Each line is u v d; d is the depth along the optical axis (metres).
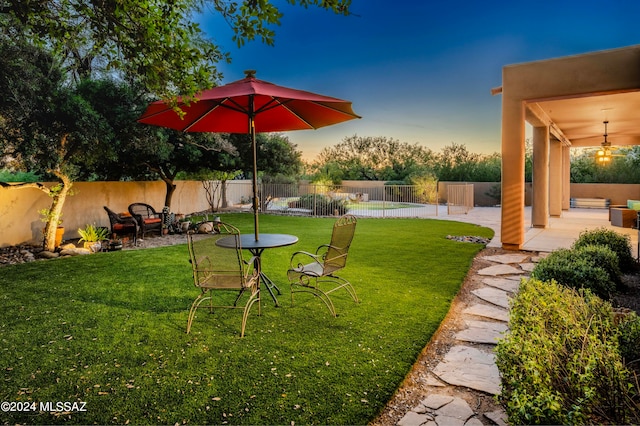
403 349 3.02
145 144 9.11
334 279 5.23
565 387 1.67
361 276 5.39
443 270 5.75
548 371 1.68
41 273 5.63
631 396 1.87
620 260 5.54
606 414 1.63
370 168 29.55
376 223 12.74
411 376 2.67
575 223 11.55
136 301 4.29
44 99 6.68
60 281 5.17
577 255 4.47
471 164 23.50
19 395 2.40
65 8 2.84
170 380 2.58
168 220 10.40
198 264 3.71
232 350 3.03
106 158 9.38
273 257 6.89
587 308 2.47
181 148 11.73
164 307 4.09
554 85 6.88
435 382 2.59
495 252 7.29
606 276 3.96
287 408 2.24
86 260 6.59
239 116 5.29
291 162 16.75
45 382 2.56
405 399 2.38
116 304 4.19
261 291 4.69
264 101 4.86
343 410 2.23
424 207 18.83
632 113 9.30
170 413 2.21
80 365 2.79
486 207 20.30
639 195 16.86
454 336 3.37
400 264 6.19
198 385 2.51
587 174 19.11
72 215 9.65
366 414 2.19
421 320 3.65
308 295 4.51
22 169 7.91
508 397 1.66
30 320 3.70
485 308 4.11
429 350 3.10
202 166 13.40
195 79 2.80
